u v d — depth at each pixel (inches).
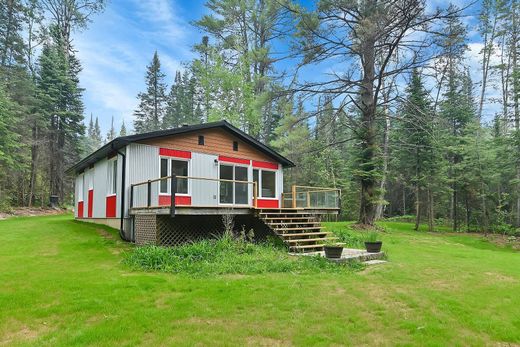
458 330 195.6
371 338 180.2
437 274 325.7
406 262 386.9
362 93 761.0
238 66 1120.2
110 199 540.1
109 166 555.5
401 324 198.4
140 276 280.2
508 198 968.3
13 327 180.1
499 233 906.7
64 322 187.3
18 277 270.4
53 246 407.5
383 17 634.2
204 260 332.5
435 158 908.0
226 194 522.0
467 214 996.6
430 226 948.6
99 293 233.1
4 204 909.2
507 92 1134.4
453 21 627.5
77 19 1380.4
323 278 288.4
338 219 1255.5
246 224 514.0
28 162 1039.6
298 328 187.6
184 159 528.7
